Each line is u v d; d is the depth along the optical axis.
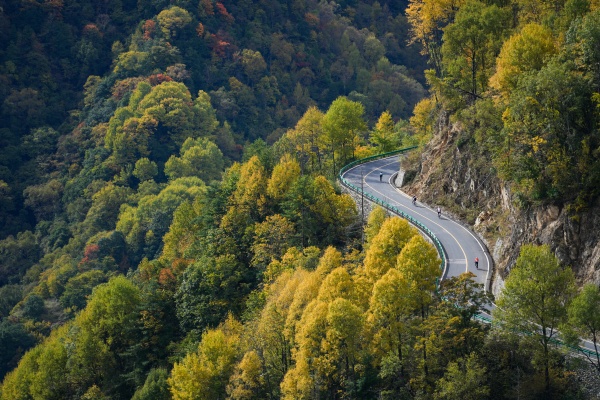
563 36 113.31
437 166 138.00
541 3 131.25
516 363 83.69
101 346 138.62
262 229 132.50
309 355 89.69
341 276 93.19
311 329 89.50
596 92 94.81
